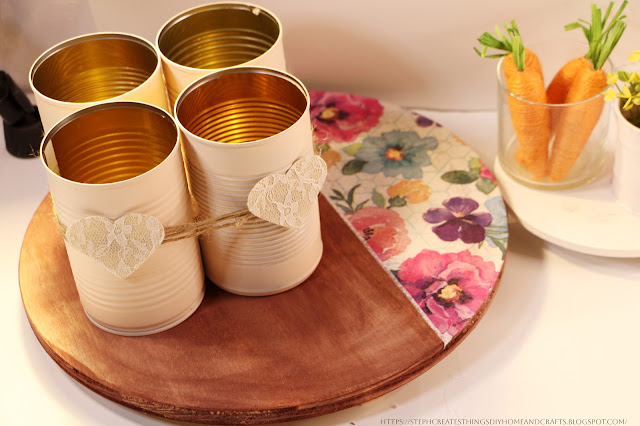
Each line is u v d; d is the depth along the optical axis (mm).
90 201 542
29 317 672
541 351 658
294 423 618
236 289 673
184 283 638
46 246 738
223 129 664
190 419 602
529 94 710
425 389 639
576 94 717
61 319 667
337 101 896
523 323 681
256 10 705
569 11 804
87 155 621
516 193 773
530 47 798
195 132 642
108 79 713
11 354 688
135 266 577
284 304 671
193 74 647
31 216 805
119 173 646
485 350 663
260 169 575
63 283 702
